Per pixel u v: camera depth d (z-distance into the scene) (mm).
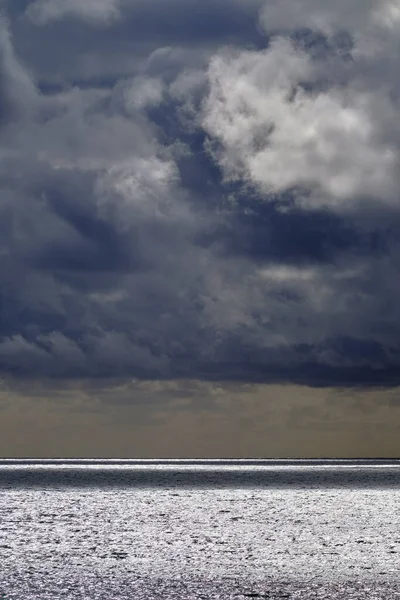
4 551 58500
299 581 46938
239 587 45188
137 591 43938
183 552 58438
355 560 54750
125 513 90625
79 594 43031
